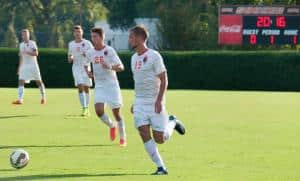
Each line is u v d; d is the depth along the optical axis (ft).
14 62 388.98
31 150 137.39
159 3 642.63
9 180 104.12
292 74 380.17
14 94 301.43
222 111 225.76
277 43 402.52
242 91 360.69
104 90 148.05
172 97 290.76
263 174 111.86
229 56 384.88
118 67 146.92
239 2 513.04
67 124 184.14
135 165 120.06
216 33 506.89
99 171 113.50
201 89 387.14
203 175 110.11
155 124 111.45
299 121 196.75
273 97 298.35
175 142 150.20
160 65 110.63
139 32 111.34
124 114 215.31
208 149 140.36
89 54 149.18
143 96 111.86
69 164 120.78
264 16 402.31
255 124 187.83
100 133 165.68
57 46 629.10
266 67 382.63
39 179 105.09
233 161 125.18
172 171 113.91
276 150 139.74
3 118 198.39
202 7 540.11
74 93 310.65
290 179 107.65
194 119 200.03
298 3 492.95
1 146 142.72
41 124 183.83
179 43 513.04
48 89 352.49
